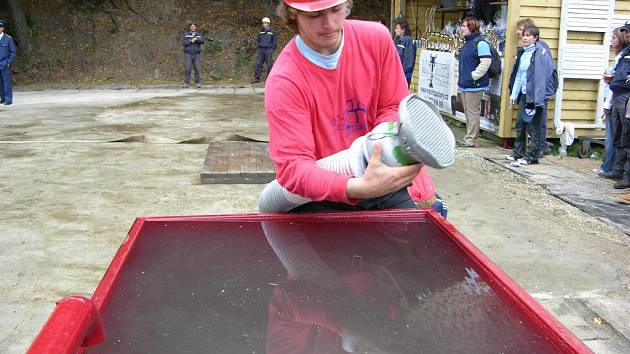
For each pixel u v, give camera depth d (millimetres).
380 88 1714
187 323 966
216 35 18188
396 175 1290
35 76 16703
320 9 1424
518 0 6727
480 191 5309
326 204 1732
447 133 1222
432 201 1982
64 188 5414
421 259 1267
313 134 1652
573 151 7000
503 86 7004
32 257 3773
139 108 11164
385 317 984
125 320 977
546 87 6113
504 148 7184
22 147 7270
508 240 4078
